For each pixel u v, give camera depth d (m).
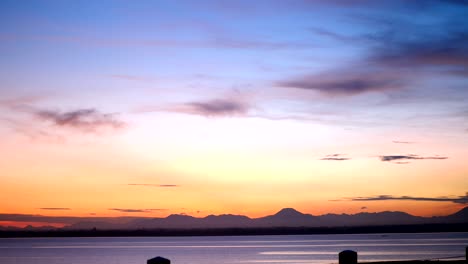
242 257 182.75
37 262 172.25
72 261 176.75
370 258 138.38
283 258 170.75
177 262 154.25
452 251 180.25
